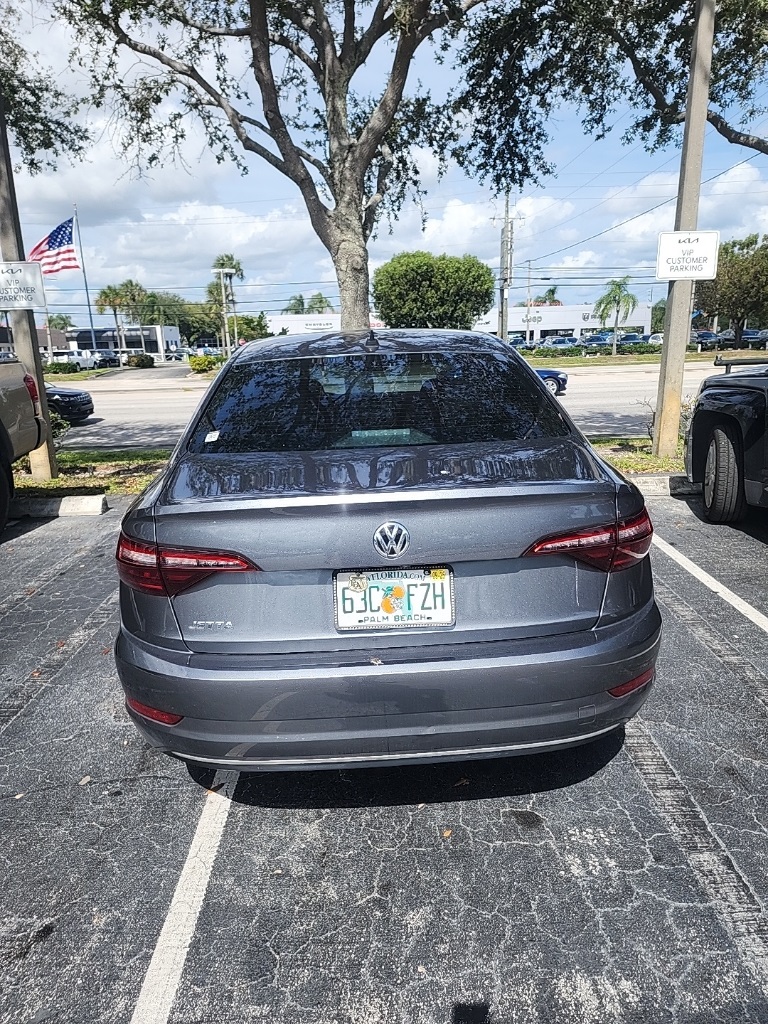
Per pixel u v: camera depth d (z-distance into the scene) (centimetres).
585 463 237
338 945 204
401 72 895
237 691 202
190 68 1004
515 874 227
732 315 5738
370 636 208
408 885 225
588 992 187
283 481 221
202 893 224
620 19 1044
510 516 206
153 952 204
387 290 4962
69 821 259
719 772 273
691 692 329
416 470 224
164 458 970
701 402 598
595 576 215
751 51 1013
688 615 411
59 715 329
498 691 205
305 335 349
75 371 4925
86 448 1266
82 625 427
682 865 228
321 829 251
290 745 208
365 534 202
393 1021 182
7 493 623
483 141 1227
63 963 201
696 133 740
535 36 1093
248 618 208
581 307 8644
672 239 755
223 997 190
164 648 213
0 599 474
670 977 191
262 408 273
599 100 1170
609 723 221
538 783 271
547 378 2112
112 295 9806
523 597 211
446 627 209
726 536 555
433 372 294
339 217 946
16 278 735
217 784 278
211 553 205
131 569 215
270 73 914
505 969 195
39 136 1180
